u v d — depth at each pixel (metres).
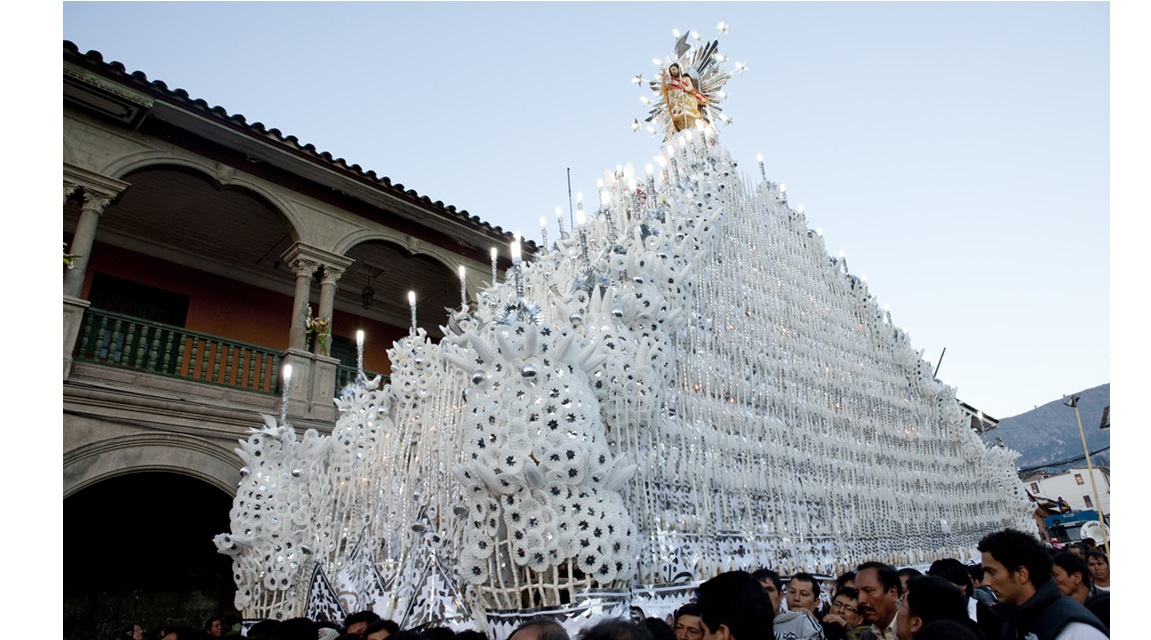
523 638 2.89
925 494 11.92
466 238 16.66
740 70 14.32
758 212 11.45
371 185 14.91
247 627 7.66
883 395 12.37
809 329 11.15
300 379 12.79
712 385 7.89
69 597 12.30
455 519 5.86
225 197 14.82
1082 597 4.98
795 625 4.91
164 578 13.41
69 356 10.35
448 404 6.57
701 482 6.77
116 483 12.91
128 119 12.09
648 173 9.55
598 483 5.04
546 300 7.04
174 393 11.34
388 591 6.39
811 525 8.44
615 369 6.06
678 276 7.52
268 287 17.88
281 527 7.90
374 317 19.78
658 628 3.49
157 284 16.14
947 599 3.42
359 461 7.71
